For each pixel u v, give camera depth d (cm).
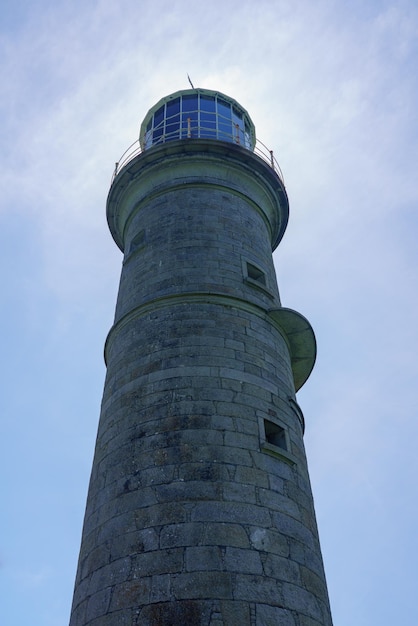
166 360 1267
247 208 1753
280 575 976
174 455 1092
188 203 1670
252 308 1431
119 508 1066
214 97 2195
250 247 1630
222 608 894
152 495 1045
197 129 2038
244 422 1167
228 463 1084
